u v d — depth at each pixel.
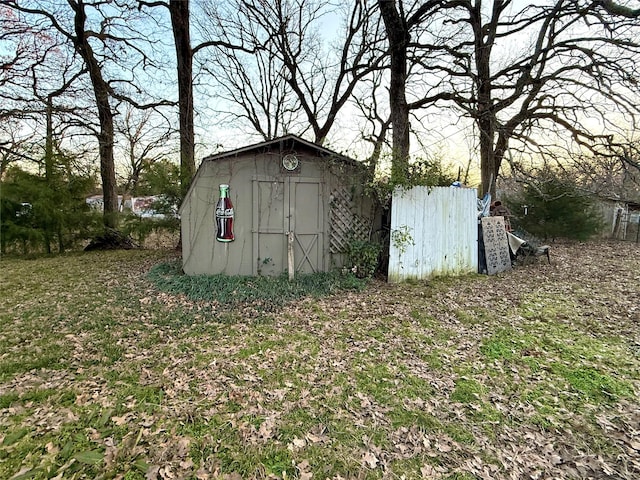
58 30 9.60
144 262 8.48
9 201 9.51
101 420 2.48
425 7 8.48
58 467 2.05
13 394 2.79
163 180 10.94
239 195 6.56
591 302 5.40
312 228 6.87
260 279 6.41
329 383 3.06
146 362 3.39
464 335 4.13
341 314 4.83
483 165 10.27
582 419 2.59
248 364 3.38
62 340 3.86
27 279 6.66
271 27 12.09
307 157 6.76
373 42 11.52
